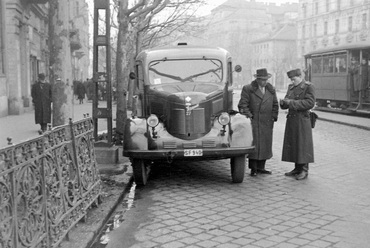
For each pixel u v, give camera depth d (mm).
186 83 9430
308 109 8609
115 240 5543
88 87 37406
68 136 5465
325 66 27344
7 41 22250
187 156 7965
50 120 15242
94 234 5523
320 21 86812
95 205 6648
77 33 33062
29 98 25172
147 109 9484
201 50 9852
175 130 8219
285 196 7551
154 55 9766
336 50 25672
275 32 110500
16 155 3852
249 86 9102
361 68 23250
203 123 8227
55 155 4914
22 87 24562
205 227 5980
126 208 6992
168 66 9680
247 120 8484
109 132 10289
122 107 12516
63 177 5172
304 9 91938
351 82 24172
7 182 3678
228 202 7215
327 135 15906
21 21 23500
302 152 8656
